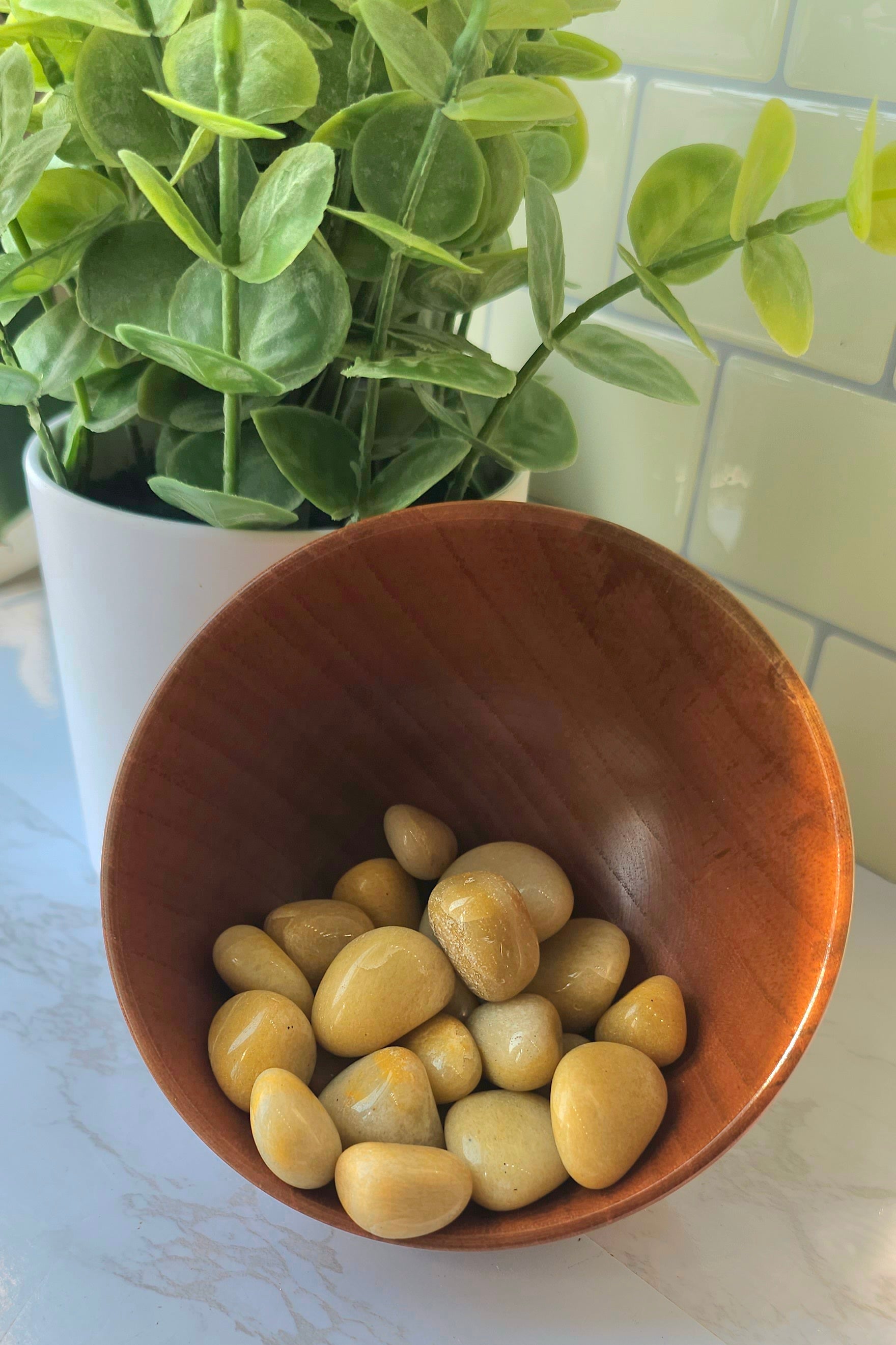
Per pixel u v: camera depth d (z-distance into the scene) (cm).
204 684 23
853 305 29
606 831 27
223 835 25
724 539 34
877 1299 23
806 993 20
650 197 25
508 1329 22
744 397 32
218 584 25
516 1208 21
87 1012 29
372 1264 23
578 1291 23
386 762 27
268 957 23
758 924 22
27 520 46
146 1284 22
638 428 35
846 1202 25
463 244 25
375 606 24
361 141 22
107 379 28
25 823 35
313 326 23
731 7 29
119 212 25
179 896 24
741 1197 25
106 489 30
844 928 20
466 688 26
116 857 22
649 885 26
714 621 23
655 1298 23
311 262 23
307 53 19
